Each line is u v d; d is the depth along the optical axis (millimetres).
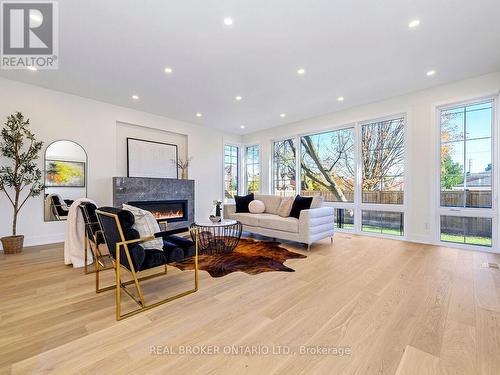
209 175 6191
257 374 1188
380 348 1369
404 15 2148
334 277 2436
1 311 1768
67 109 3947
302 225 3508
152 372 1197
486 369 1203
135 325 1600
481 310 1768
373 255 3193
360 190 4637
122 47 2635
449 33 2404
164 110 4836
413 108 3918
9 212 3449
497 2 1985
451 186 3656
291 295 2039
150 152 5078
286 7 2047
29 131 3496
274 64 3008
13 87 3467
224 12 2105
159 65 3031
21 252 3271
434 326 1572
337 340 1443
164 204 5125
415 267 2711
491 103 3352
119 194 4355
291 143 5883
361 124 4625
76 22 2232
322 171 5281
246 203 4844
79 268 2672
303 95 4047
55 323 1615
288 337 1477
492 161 3334
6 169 3248
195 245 2156
